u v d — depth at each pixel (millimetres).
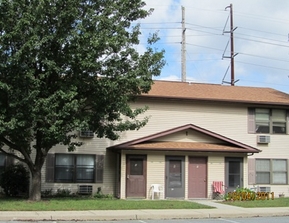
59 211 16250
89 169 24844
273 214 17406
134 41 19844
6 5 17391
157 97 25719
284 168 27531
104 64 19156
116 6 19203
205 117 26797
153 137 24109
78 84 18781
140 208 17734
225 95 27625
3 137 19656
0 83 17000
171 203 19500
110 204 18406
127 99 20250
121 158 23438
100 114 19547
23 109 17594
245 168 24906
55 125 17906
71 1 17875
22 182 22969
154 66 20219
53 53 18625
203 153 24453
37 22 17750
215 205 19734
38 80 17672
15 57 17156
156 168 23797
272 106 27641
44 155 20125
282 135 27766
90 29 18594
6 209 16359
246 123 27359
